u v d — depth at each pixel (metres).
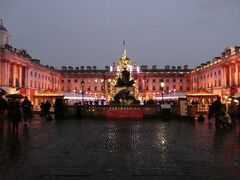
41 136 18.00
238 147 13.88
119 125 26.59
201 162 10.61
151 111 38.12
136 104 41.84
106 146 14.14
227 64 80.69
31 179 8.41
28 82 87.69
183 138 17.17
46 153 12.29
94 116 38.50
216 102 24.00
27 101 28.89
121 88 47.00
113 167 9.84
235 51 76.06
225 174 8.98
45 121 31.88
